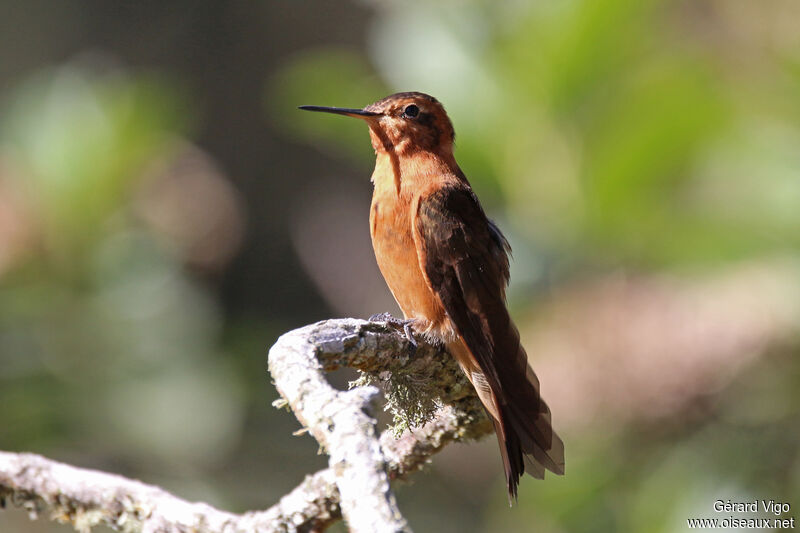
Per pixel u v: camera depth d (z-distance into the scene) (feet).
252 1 74.74
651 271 28.35
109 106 37.17
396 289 24.63
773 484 27.32
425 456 21.58
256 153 73.05
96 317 36.70
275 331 43.93
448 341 22.35
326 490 18.54
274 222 71.72
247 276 69.87
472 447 50.80
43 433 35.86
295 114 33.30
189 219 40.40
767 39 39.60
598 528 28.96
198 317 39.81
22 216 35.60
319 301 70.59
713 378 27.22
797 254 26.66
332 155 72.74
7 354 35.65
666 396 27.55
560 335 28.55
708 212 27.45
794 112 28.30
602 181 27.43
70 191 36.19
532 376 22.50
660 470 28.27
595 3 27.58
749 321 26.96
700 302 27.45
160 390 37.68
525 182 29.04
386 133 25.86
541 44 28.43
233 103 73.56
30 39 70.33
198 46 73.92
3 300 35.47
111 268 37.06
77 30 71.61
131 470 38.14
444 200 24.14
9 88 68.95
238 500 41.52
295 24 74.43
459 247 23.48
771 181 27.27
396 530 11.97
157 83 39.17
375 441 13.12
